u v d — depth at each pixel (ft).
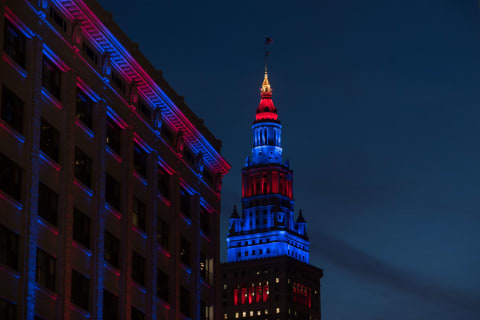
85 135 238.89
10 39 208.74
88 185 239.30
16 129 208.13
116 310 249.34
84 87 238.68
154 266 272.51
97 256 236.63
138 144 273.33
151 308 268.21
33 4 214.90
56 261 220.02
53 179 221.66
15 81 208.13
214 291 328.90
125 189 258.57
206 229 331.36
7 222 201.77
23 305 202.80
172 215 294.05
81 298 230.27
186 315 299.58
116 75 260.62
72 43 231.91
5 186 202.80
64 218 222.69
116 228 253.24
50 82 224.94
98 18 242.99
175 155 298.97
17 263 204.33
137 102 272.10
